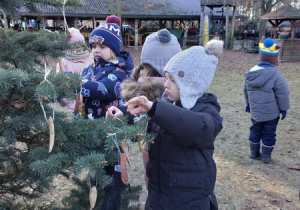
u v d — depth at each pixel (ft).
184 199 5.75
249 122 21.26
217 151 16.37
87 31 72.90
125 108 6.15
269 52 13.64
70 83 4.83
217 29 84.58
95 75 7.72
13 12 5.92
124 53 8.16
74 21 71.46
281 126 20.24
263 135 14.84
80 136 5.19
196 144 5.43
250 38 90.22
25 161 5.75
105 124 5.28
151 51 7.70
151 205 6.02
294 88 32.12
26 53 5.83
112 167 6.91
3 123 5.08
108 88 7.11
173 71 5.65
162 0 81.41
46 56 6.19
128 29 82.99
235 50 78.18
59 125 5.04
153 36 7.86
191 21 89.20
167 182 5.83
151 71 7.85
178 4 83.05
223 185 12.99
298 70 43.14
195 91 5.70
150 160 6.20
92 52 7.82
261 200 11.96
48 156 4.85
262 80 13.80
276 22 58.03
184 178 5.75
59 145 4.99
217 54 5.98
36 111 5.03
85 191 7.55
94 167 4.47
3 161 5.82
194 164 5.76
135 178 13.48
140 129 4.83
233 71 43.96
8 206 6.64
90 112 7.55
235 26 104.94
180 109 5.19
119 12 68.23
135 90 6.19
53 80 4.72
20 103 4.84
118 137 4.70
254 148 15.24
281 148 16.71
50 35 6.10
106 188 6.89
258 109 14.32
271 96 13.96
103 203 6.82
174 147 5.78
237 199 12.02
